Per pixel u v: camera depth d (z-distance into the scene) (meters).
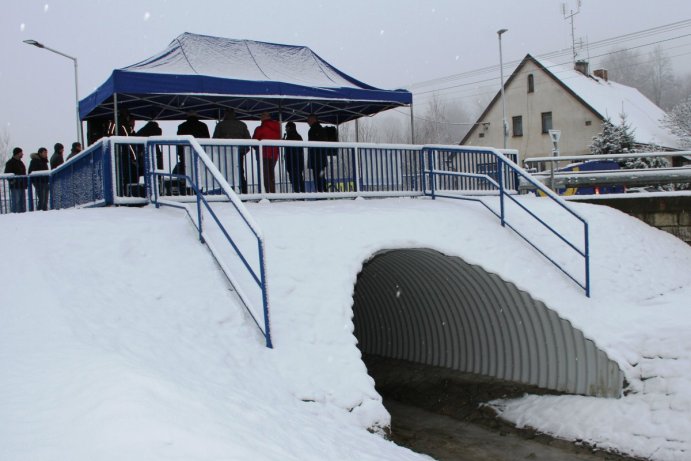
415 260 11.05
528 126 44.34
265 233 8.74
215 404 5.08
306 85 13.68
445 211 11.16
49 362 5.00
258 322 7.19
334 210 10.23
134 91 11.88
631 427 8.54
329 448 5.45
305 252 8.62
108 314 6.45
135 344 6.04
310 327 7.51
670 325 9.49
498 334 10.91
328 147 11.50
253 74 13.83
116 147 9.85
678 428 8.17
